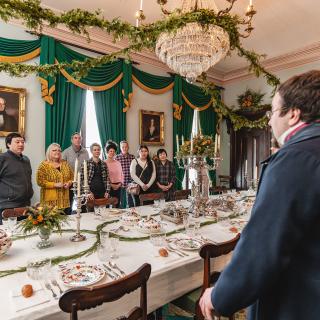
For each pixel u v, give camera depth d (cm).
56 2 346
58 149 302
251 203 288
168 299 146
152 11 362
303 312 66
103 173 336
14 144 274
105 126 445
